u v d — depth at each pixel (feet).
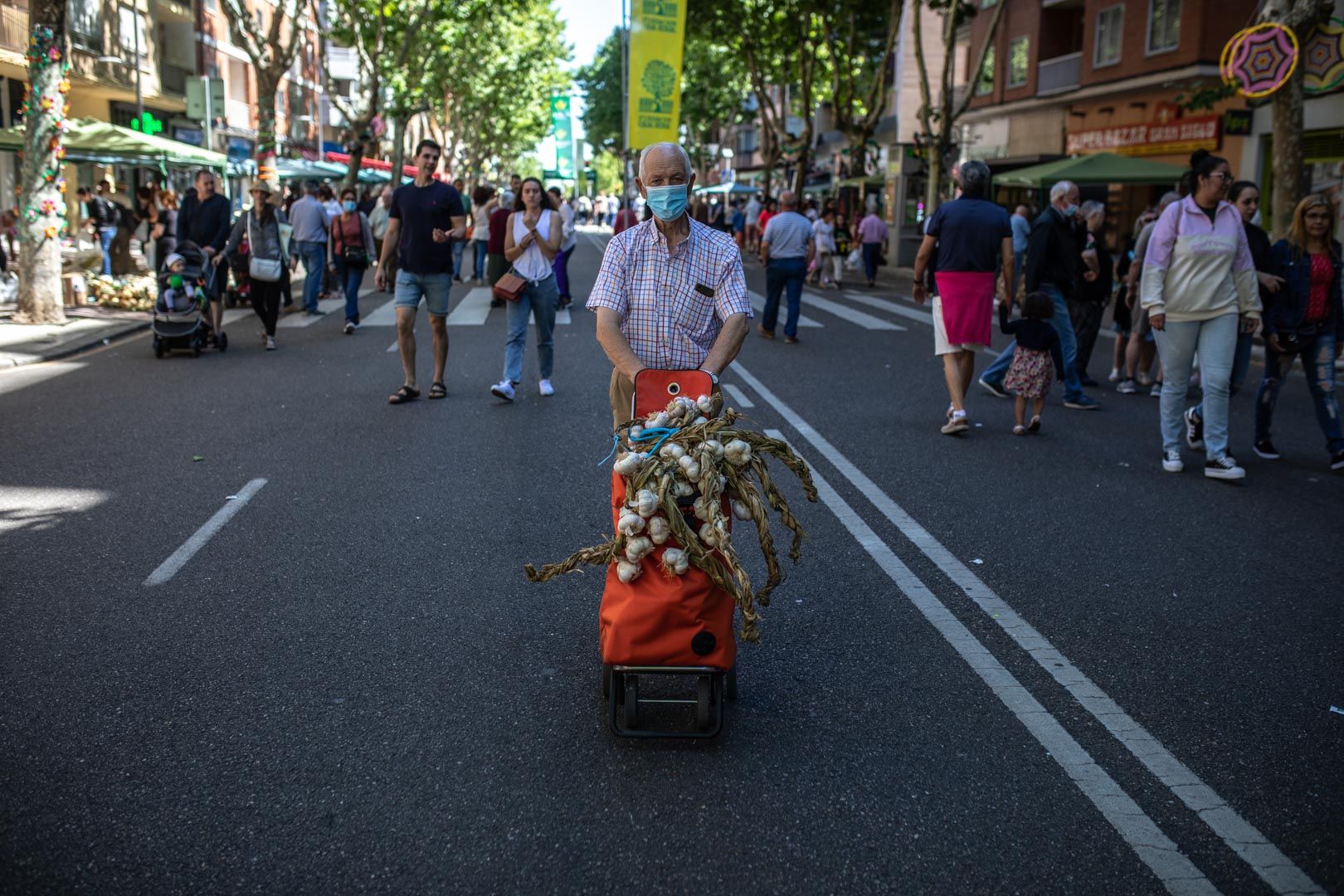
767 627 16.24
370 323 55.11
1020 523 21.83
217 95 66.95
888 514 22.24
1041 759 12.37
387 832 10.72
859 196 127.03
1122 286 39.96
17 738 12.54
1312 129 77.56
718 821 11.00
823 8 114.11
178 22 127.24
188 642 15.35
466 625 16.08
